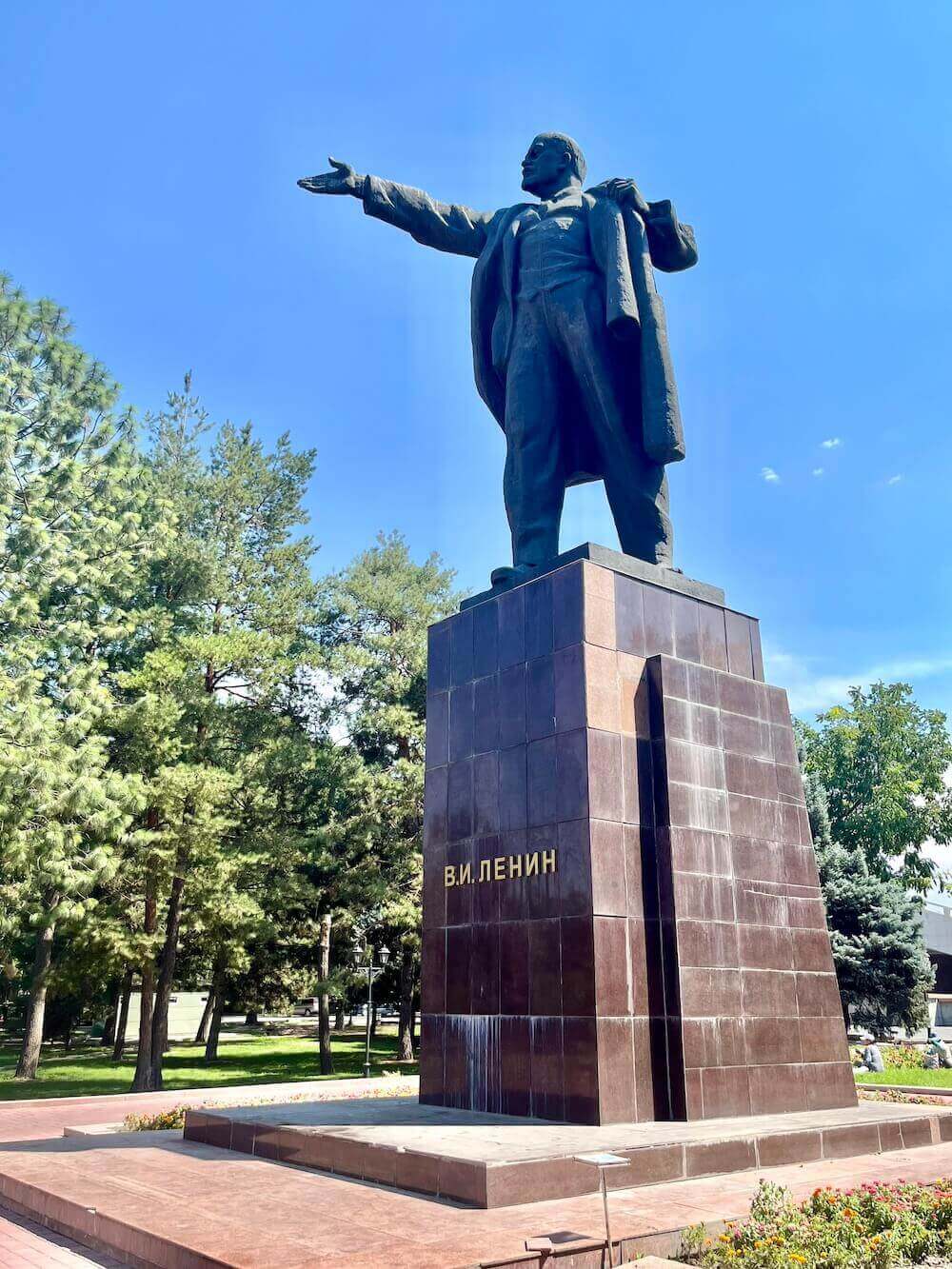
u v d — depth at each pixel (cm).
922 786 4044
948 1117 1014
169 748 2719
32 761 1923
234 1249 593
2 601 2217
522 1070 964
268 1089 2155
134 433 2753
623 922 953
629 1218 659
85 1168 880
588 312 1230
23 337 2600
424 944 1123
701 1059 941
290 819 3312
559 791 1010
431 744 1198
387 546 3856
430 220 1359
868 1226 641
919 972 2966
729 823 1059
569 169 1335
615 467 1234
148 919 2702
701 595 1192
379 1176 784
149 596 3178
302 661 3378
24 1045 2906
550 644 1073
